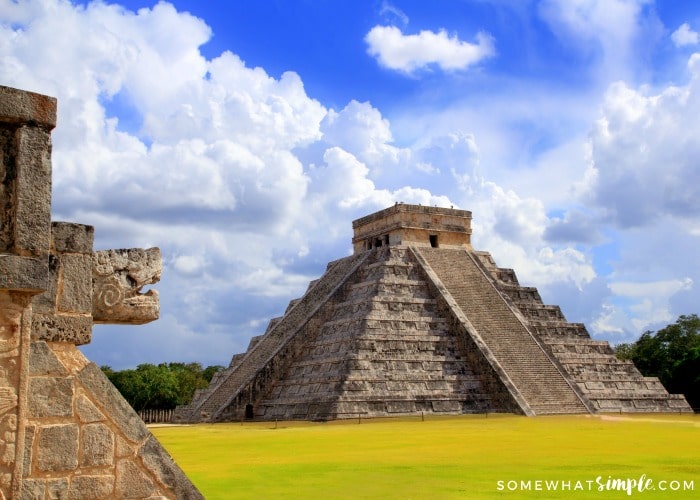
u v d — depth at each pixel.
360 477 24.95
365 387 61.78
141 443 11.78
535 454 31.95
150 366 98.62
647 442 37.56
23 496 10.69
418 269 76.44
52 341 11.52
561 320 77.56
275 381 71.56
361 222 86.31
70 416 11.27
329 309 75.88
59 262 11.77
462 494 21.33
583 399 65.12
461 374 66.31
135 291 12.91
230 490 22.08
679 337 95.00
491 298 74.81
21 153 10.84
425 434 43.88
